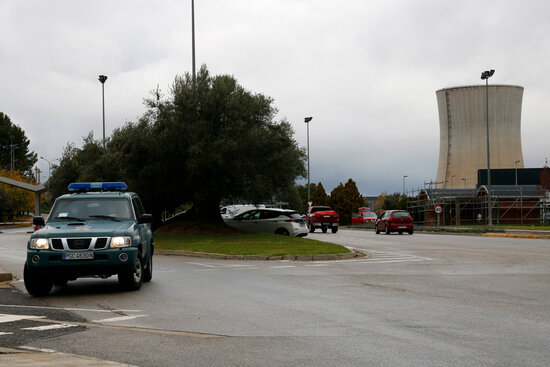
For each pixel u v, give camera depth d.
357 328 7.36
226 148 26.64
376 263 17.56
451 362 5.56
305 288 11.62
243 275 14.31
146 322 7.95
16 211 84.19
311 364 5.56
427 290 11.16
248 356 5.90
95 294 11.08
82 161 38.53
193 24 32.00
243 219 30.94
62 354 5.95
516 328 7.29
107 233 10.77
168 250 22.47
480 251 22.25
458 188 76.62
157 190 28.52
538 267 15.78
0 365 5.41
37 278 10.76
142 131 28.11
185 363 5.65
